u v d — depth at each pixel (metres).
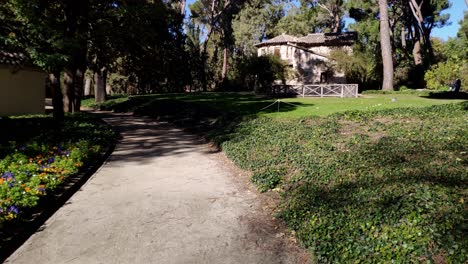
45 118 16.98
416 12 42.66
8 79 18.53
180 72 44.22
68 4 15.64
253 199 7.18
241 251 5.06
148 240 5.35
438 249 4.29
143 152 11.77
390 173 6.76
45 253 4.92
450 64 27.30
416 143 8.52
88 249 5.04
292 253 5.00
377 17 48.41
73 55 14.92
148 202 6.95
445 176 6.15
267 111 17.97
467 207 5.00
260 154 9.81
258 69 33.62
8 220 5.25
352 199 5.95
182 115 20.41
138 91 49.22
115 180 8.43
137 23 19.16
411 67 39.94
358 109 16.42
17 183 6.54
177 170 9.42
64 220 6.04
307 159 8.57
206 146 12.80
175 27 39.97
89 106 33.44
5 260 4.72
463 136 8.67
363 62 36.91
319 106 19.16
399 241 4.53
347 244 4.74
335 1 57.38
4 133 12.14
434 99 22.19
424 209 5.09
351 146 9.09
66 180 7.67
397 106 17.09
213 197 7.29
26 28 13.38
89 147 10.52
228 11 60.00
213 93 37.09
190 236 5.51
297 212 5.99
